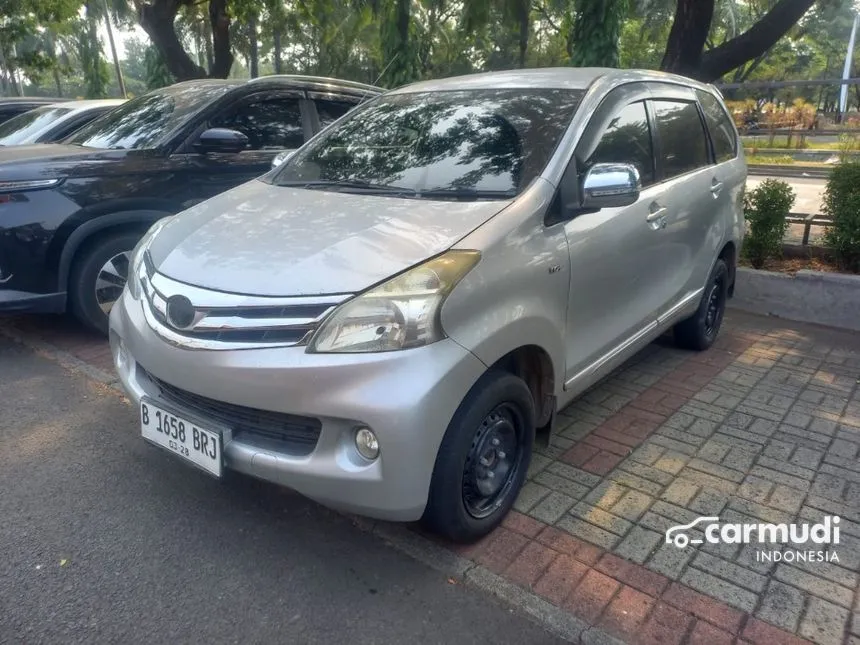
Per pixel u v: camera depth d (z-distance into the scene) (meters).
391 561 2.80
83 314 4.86
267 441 2.63
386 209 2.99
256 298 2.52
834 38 36.19
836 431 3.93
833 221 6.09
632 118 3.79
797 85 9.61
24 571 2.70
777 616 2.51
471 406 2.62
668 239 4.04
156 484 3.31
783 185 6.36
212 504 3.16
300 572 2.73
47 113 7.98
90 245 4.82
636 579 2.69
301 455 2.55
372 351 2.42
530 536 2.94
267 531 2.97
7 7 19.83
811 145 18.83
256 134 5.61
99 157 4.85
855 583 2.70
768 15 8.00
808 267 6.29
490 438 2.83
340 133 3.98
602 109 3.50
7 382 4.39
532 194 2.99
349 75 26.73
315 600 2.58
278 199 3.33
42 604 2.53
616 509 3.15
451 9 15.11
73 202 4.62
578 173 3.19
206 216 3.26
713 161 4.85
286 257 2.67
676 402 4.27
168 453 2.90
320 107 6.05
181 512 3.10
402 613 2.53
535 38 26.08
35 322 5.44
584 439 3.78
